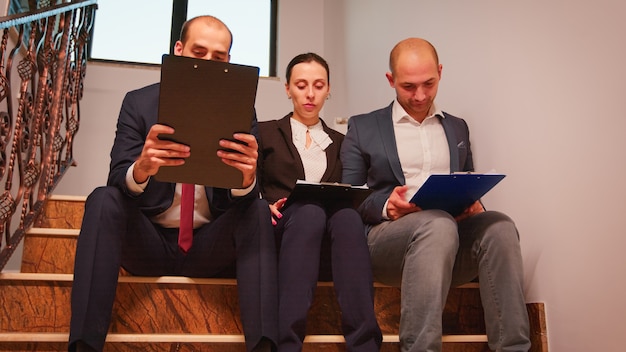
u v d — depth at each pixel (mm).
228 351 1471
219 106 1264
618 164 1388
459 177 1459
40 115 2146
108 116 3660
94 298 1297
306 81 2059
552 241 1642
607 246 1418
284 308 1413
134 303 1533
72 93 2840
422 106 1848
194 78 1233
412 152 1868
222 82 1248
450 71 2332
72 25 2678
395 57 1839
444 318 1771
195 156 1296
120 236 1404
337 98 3869
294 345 1368
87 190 3469
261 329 1349
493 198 1969
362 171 1908
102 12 4070
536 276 1714
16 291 1521
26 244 1866
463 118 2188
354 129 1960
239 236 1474
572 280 1551
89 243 1349
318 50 4211
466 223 1649
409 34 2799
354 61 3590
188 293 1570
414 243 1493
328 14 4195
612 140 1413
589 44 1520
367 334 1405
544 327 1661
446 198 1565
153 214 1562
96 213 1383
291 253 1483
